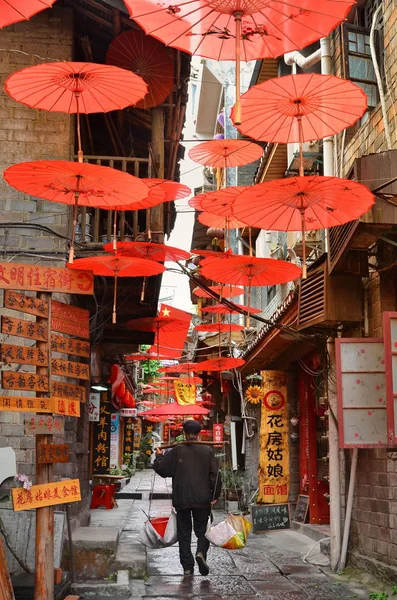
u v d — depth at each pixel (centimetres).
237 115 379
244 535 823
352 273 801
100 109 540
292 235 1370
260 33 405
